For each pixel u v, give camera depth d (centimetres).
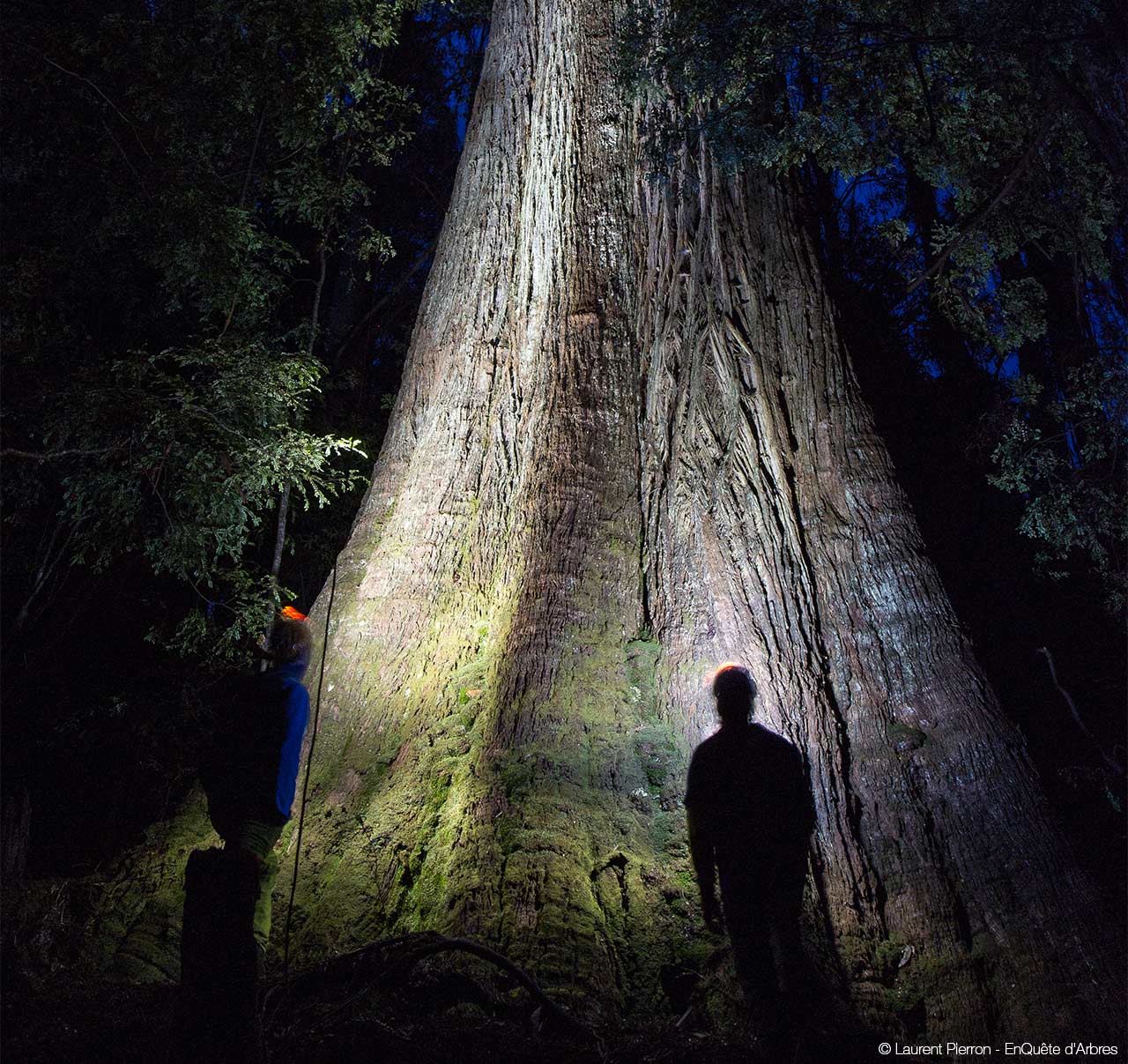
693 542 599
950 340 1245
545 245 739
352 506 1181
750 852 423
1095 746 665
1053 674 681
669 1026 420
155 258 804
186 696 937
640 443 646
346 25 884
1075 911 464
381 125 1160
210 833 554
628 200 738
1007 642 665
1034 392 1068
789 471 627
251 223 900
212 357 750
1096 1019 428
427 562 658
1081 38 653
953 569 612
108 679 1081
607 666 561
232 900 343
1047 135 940
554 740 528
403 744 575
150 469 722
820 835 501
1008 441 975
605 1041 401
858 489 618
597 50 802
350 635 639
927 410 927
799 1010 405
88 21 772
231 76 812
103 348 993
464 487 683
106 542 776
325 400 1247
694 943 454
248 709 371
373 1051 369
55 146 798
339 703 608
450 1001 423
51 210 824
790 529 605
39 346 821
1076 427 1070
